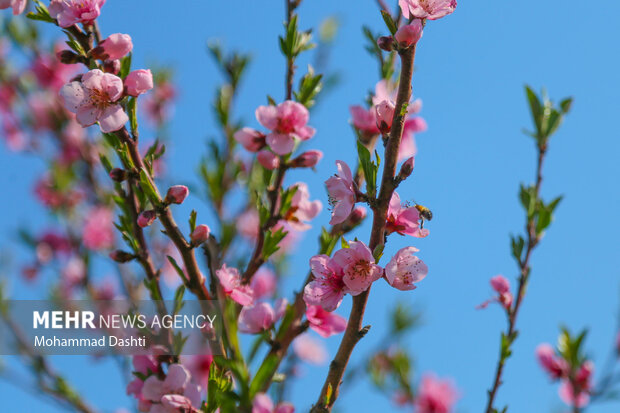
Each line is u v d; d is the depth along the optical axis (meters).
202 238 1.21
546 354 1.45
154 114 1.67
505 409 1.23
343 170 1.17
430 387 1.48
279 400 1.27
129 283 1.37
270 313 1.22
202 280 1.22
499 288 1.37
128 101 1.22
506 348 1.30
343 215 1.16
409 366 1.44
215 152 1.38
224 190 1.36
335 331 1.23
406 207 1.19
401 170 1.16
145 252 1.26
